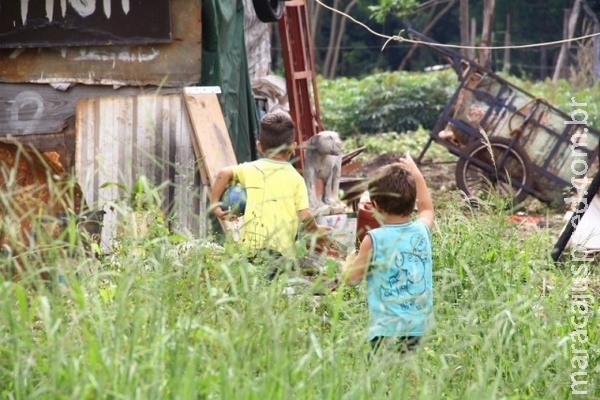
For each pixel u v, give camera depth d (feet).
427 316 33.40
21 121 57.41
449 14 307.37
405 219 35.68
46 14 56.70
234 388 25.59
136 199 35.76
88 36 56.59
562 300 37.93
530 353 32.01
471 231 43.55
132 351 26.02
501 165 90.63
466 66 91.25
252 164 43.06
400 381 28.96
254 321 28.27
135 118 52.80
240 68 62.18
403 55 307.37
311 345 28.84
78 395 24.20
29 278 27.96
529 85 182.70
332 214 54.80
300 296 31.27
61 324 27.32
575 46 240.73
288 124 43.37
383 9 174.29
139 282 29.94
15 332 27.04
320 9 298.15
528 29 292.61
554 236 70.03
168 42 56.34
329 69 298.56
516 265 41.14
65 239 38.29
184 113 53.21
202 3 56.34
